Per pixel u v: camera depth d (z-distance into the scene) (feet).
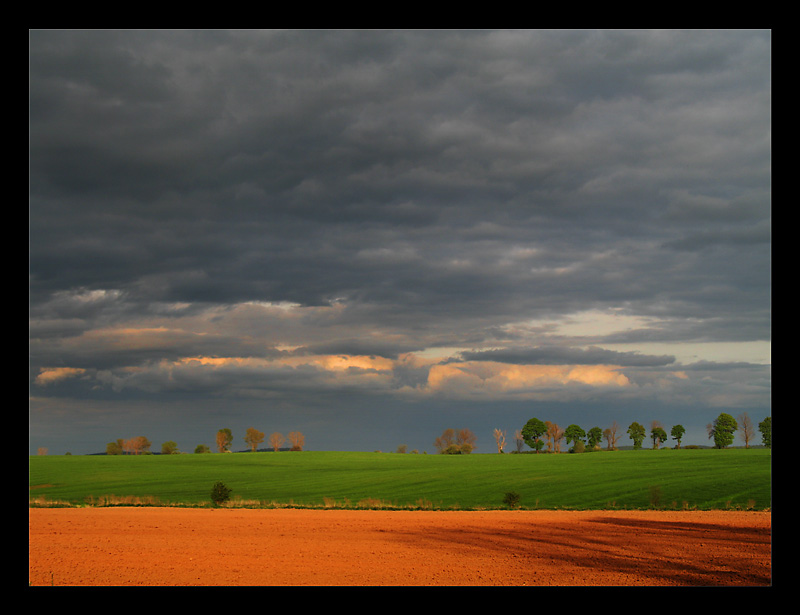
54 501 128.06
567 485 167.94
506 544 66.54
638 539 70.23
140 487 187.42
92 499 126.82
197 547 63.10
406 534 73.15
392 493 161.38
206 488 182.70
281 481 208.85
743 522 85.76
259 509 105.81
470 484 180.75
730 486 151.02
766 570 54.08
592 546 65.57
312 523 82.69
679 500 130.72
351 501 138.62
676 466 217.15
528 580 49.90
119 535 70.23
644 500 131.54
